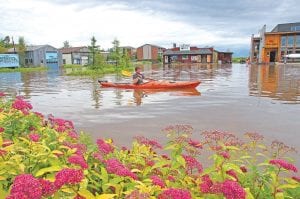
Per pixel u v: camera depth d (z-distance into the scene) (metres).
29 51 71.19
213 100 13.76
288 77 28.67
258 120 9.23
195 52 87.12
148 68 55.91
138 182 2.28
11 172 2.35
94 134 7.69
